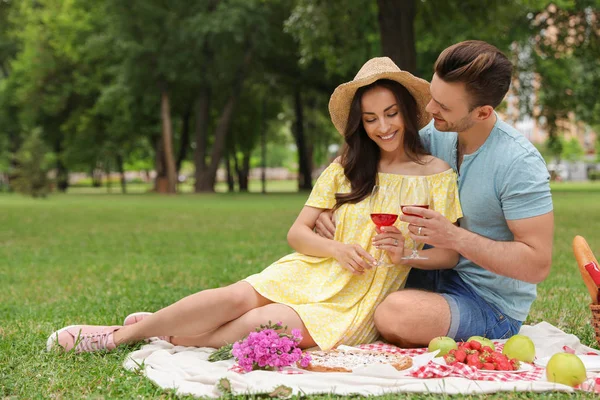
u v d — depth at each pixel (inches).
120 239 442.9
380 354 133.8
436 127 140.6
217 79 1245.7
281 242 413.7
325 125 1691.7
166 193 1342.3
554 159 2960.1
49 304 217.9
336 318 142.6
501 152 139.1
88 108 1536.7
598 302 142.6
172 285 255.6
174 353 142.3
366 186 150.9
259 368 126.3
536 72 1175.6
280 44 1211.2
